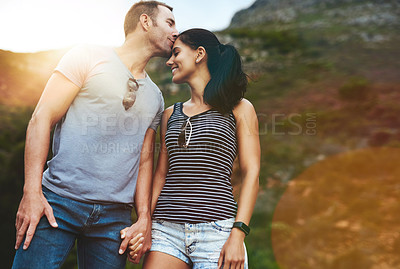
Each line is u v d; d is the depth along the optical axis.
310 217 7.88
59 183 1.79
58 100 1.79
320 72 30.39
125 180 1.92
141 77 2.05
